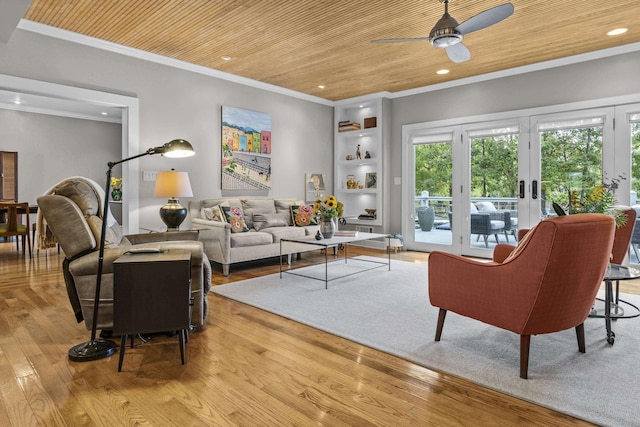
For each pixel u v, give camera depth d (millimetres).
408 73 5336
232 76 5406
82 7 3439
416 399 1769
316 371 2049
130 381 1934
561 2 3328
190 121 5027
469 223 5680
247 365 2119
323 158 6879
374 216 6605
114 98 4348
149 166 4668
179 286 2127
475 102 5539
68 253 2367
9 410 1667
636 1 3322
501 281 1999
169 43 4266
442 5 3377
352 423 1581
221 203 5176
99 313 2391
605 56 4465
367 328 2670
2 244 6758
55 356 2219
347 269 4688
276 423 1582
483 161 5520
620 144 4410
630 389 1830
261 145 5852
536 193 5035
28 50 3793
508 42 4219
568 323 2025
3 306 3170
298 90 6246
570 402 1720
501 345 2365
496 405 1718
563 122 4801
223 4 3377
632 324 2740
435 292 2387
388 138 6508
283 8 3445
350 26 3820
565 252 1829
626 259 4461
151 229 4688
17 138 7578
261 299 3385
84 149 8398
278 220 5430
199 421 1595
